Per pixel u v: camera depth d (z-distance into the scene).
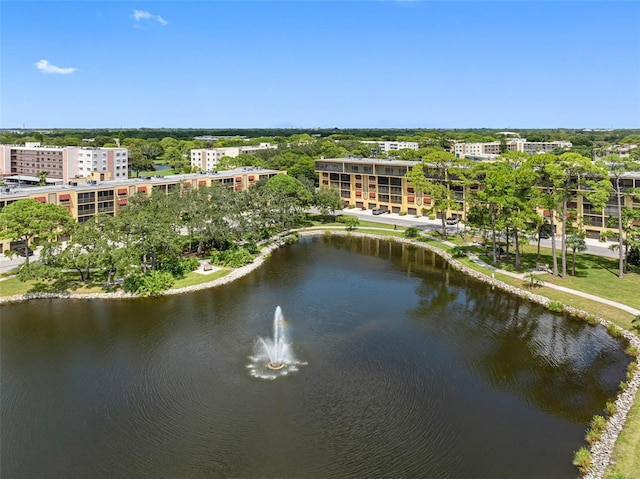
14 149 199.12
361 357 52.03
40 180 154.25
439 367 49.84
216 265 85.06
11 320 61.12
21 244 90.44
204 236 85.69
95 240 72.00
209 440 38.34
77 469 35.25
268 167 192.75
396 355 52.50
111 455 36.72
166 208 87.44
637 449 35.25
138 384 46.41
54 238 77.25
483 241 100.81
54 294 69.38
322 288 75.12
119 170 194.88
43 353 52.53
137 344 54.72
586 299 66.25
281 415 41.56
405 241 107.50
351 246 104.44
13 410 42.28
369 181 143.88
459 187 123.50
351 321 61.91
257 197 103.62
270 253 97.50
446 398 44.12
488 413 41.72
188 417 41.31
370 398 44.09
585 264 82.50
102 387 45.88
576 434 38.59
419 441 38.09
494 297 70.81
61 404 43.19
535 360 51.25
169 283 72.38
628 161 73.50
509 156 97.56
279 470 35.09
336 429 39.66
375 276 81.69
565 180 75.81
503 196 78.19
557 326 59.97
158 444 37.91
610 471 33.41
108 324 60.06
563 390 45.25
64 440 38.41
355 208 147.50
